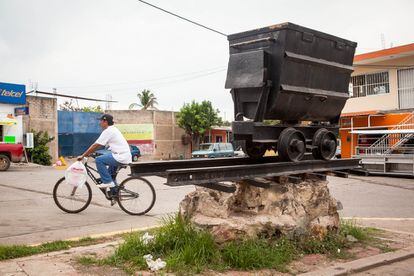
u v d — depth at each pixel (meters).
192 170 4.49
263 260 4.77
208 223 5.05
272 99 5.40
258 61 5.32
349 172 7.09
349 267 4.97
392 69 24.72
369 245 6.05
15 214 8.35
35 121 30.19
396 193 13.17
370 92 26.00
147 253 5.03
